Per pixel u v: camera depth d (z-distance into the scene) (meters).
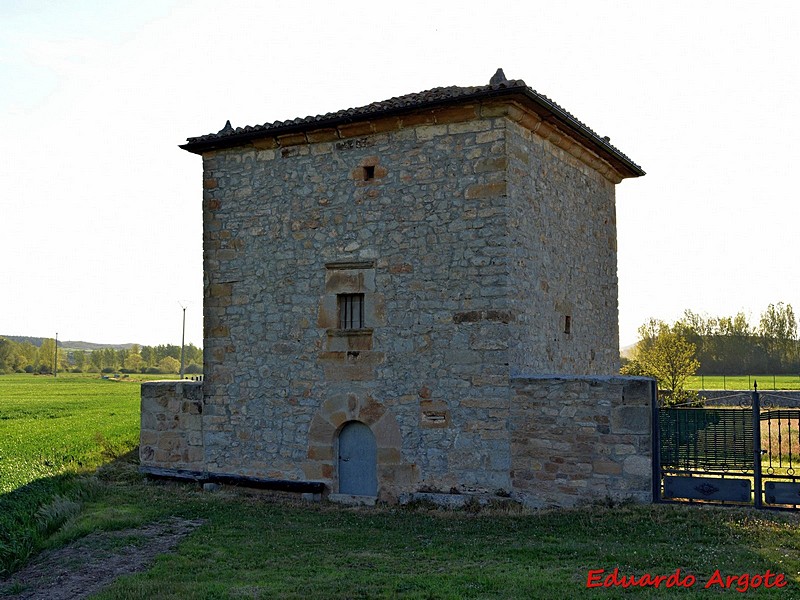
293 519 11.04
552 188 13.06
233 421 13.20
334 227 12.59
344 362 12.34
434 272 11.78
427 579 7.82
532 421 11.05
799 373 59.62
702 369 60.62
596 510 10.40
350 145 12.55
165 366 107.62
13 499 12.09
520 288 11.72
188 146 13.61
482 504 11.20
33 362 108.44
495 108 11.40
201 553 9.19
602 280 15.19
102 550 9.43
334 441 12.39
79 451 18.28
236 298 13.31
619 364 16.00
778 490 10.09
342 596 7.39
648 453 10.48
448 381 11.57
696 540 8.91
